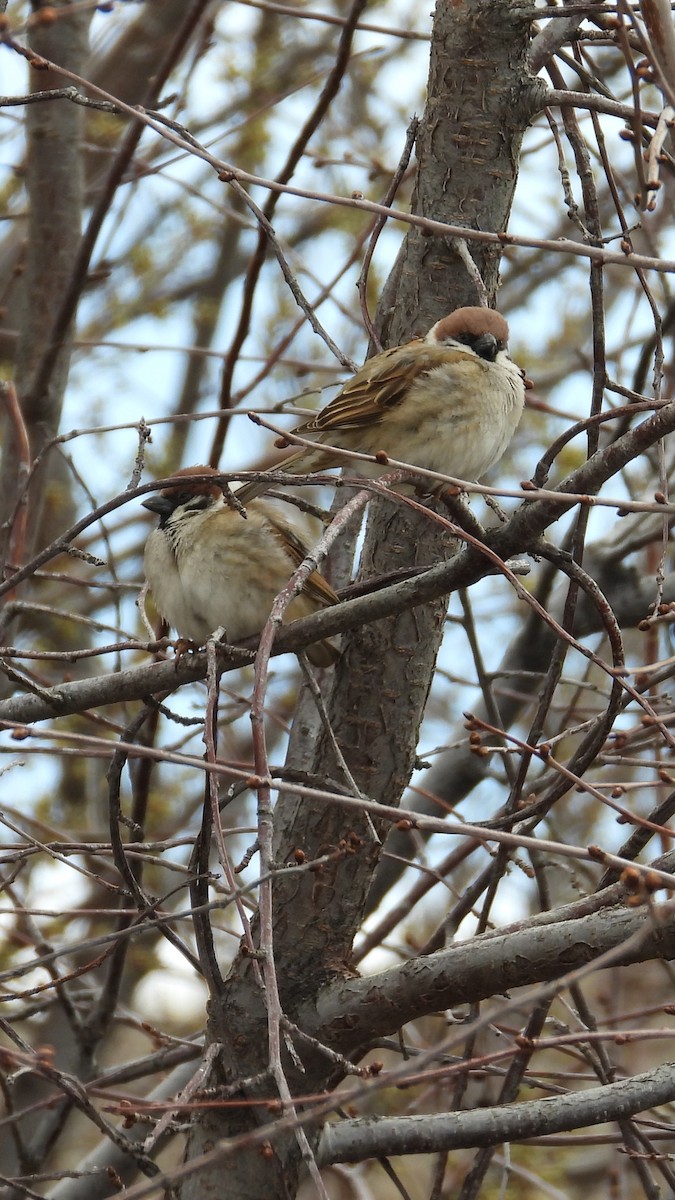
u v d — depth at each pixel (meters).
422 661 9.28
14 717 8.76
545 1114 8.18
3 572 10.31
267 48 18.61
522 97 9.84
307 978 8.76
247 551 9.89
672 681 12.88
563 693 16.41
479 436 10.42
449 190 9.97
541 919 7.98
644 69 8.25
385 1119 8.63
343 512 7.59
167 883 16.45
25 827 14.45
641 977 14.64
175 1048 11.02
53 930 14.46
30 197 13.07
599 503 6.71
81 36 12.99
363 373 10.40
